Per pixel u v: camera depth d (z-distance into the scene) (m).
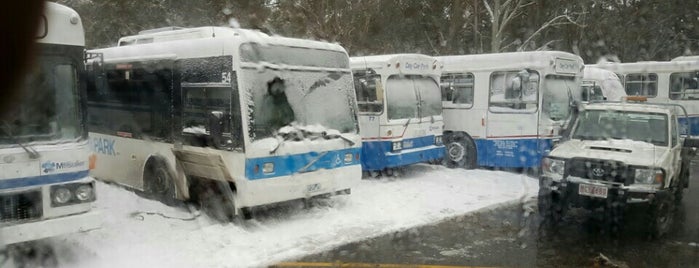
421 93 11.51
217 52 7.41
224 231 7.11
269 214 8.03
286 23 21.36
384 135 10.60
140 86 8.81
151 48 8.67
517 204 9.08
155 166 8.62
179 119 8.04
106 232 6.86
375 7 24.34
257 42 7.38
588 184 7.21
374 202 8.91
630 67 19.44
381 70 10.65
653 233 7.18
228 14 19.89
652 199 6.91
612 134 8.28
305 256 6.36
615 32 30.78
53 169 5.51
